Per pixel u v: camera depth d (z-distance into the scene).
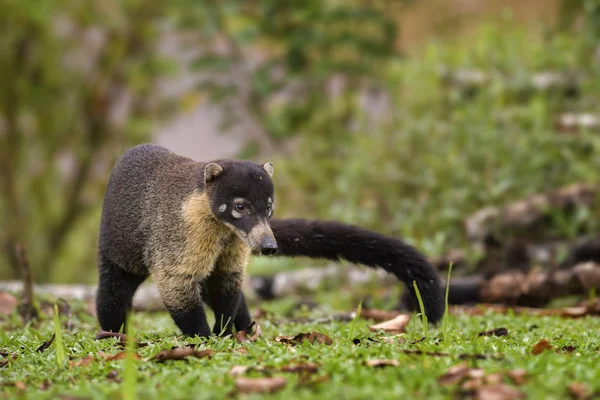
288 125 18.20
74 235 24.05
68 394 4.98
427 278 8.56
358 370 5.16
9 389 5.33
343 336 7.43
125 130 22.78
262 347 6.17
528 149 13.42
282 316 10.55
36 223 22.80
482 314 9.87
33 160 22.75
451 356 5.64
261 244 7.37
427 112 15.43
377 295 11.60
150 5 22.33
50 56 22.11
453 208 13.13
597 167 13.02
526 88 15.16
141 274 8.17
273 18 18.44
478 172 13.66
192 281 7.61
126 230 7.92
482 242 12.21
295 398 4.63
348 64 17.81
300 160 16.58
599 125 13.82
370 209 14.11
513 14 18.81
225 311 8.00
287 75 18.03
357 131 16.38
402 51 18.81
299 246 8.65
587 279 10.48
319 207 15.49
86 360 6.02
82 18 22.50
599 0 15.68
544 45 16.42
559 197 12.14
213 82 18.67
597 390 4.71
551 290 10.63
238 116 18.98
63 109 22.73
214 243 7.64
